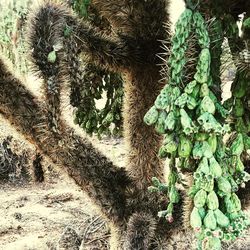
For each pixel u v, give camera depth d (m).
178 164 1.93
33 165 3.89
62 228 4.00
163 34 2.44
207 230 1.78
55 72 2.27
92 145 2.57
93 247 3.59
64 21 2.24
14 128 2.40
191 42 1.86
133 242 2.49
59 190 4.82
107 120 3.21
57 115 2.36
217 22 1.96
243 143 1.96
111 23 2.51
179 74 1.86
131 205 2.57
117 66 2.45
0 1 4.91
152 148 2.58
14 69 2.46
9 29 4.30
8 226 4.06
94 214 3.99
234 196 1.86
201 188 1.80
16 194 4.81
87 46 2.35
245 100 2.00
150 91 2.53
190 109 1.82
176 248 3.23
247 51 1.89
